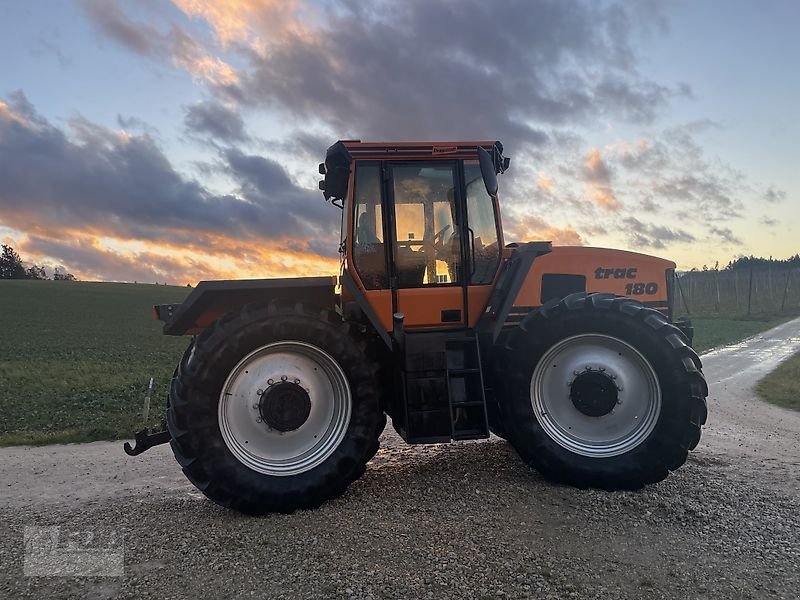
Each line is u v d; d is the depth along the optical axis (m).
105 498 5.76
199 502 5.32
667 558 3.78
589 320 5.23
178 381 4.87
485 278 5.73
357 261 5.57
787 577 3.53
